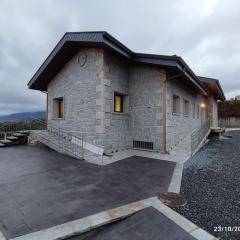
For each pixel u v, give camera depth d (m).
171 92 9.55
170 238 2.88
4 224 2.99
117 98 9.74
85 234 2.92
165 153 8.64
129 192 4.34
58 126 10.75
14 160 7.28
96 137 8.48
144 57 8.55
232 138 15.95
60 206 3.61
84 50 9.16
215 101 20.84
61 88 10.63
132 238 2.89
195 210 3.63
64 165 6.66
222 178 5.51
